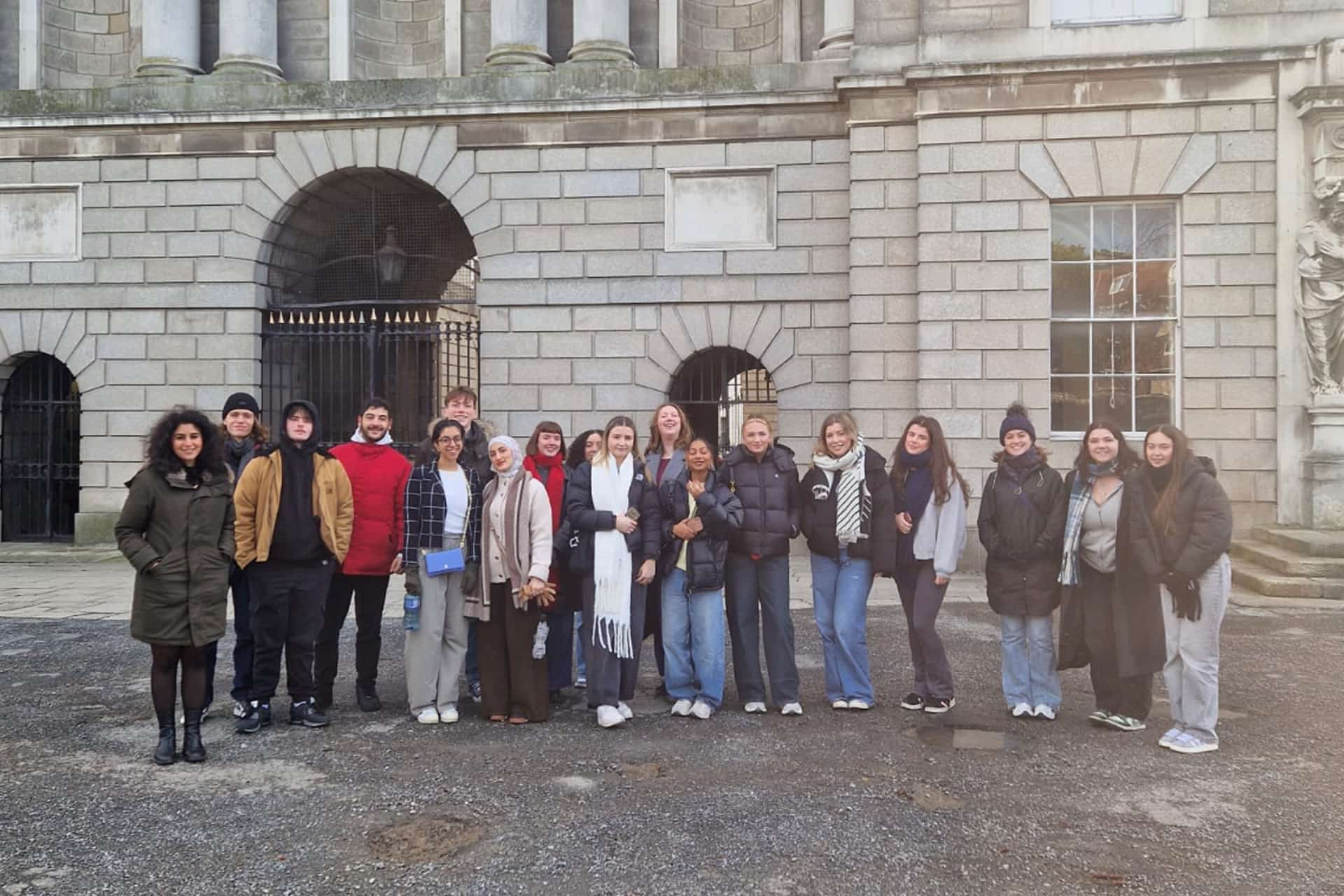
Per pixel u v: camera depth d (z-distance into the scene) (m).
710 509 6.59
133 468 15.56
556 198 14.84
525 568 6.58
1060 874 4.32
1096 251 13.17
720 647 6.78
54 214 15.73
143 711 6.94
